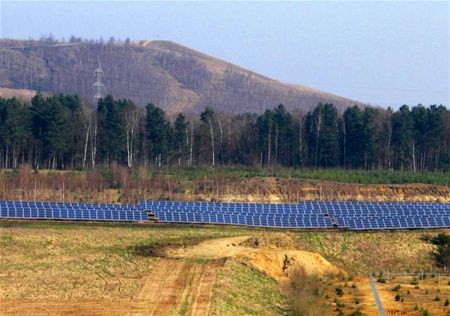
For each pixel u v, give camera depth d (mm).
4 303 111500
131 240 157500
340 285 143500
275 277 141875
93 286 122250
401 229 179125
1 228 162375
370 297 134875
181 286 123250
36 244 150125
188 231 169000
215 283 125062
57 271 131250
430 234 176000
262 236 165125
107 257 142250
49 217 173875
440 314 124062
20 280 124562
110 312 108625
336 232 174750
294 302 119688
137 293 118750
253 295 125250
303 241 166625
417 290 142125
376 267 161625
